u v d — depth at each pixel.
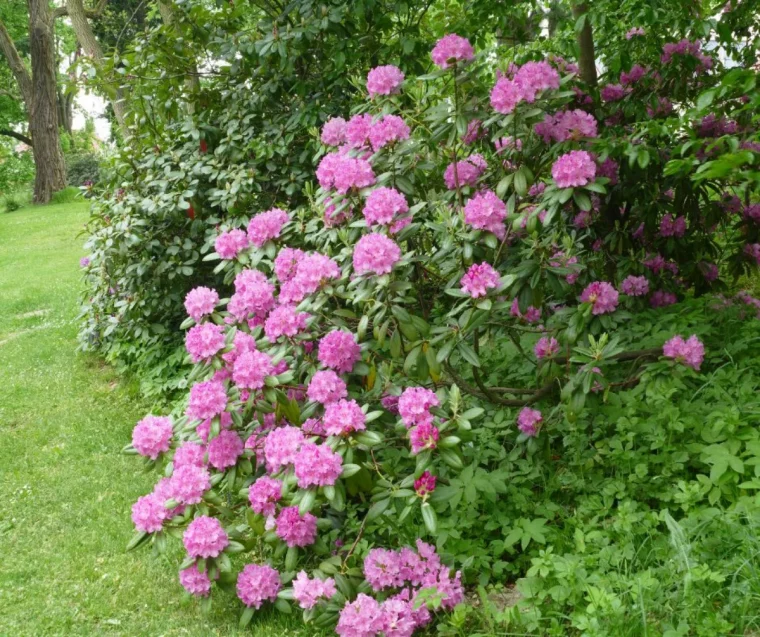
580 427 3.35
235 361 3.04
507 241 3.35
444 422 2.84
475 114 3.24
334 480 2.70
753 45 4.76
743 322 3.98
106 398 5.84
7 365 6.98
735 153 2.34
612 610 2.30
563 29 5.07
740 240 4.70
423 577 2.74
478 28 4.94
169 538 3.65
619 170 4.30
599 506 2.96
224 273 6.02
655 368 3.22
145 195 6.09
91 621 3.13
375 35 5.62
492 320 3.55
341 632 2.60
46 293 9.91
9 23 26.70
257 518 2.98
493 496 3.03
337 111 5.59
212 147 6.13
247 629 2.93
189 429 3.26
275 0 5.83
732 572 2.41
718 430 2.98
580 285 3.85
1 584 3.46
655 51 4.57
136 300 6.00
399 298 3.01
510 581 2.92
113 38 26.41
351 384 3.19
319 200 3.54
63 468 4.68
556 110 3.57
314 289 3.08
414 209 3.14
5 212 22.73
